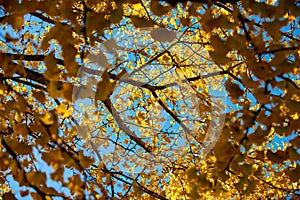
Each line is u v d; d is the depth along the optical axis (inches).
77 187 64.3
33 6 64.2
